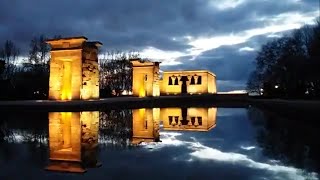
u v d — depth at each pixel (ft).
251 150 34.88
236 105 157.07
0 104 86.38
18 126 53.98
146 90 183.01
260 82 304.71
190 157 31.17
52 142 39.58
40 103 88.99
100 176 23.50
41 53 202.28
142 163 28.19
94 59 113.70
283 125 58.90
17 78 170.09
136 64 184.24
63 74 109.09
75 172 24.73
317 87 157.28
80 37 102.47
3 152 33.12
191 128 59.16
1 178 22.76
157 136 47.39
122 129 54.60
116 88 242.37
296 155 31.50
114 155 32.01
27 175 23.71
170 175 23.86
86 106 89.76
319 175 23.97
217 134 49.83
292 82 167.32
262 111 107.86
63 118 67.21
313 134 45.47
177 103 164.35
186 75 264.93
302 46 230.89
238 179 22.90
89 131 50.49
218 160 29.78
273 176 23.79
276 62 245.86
